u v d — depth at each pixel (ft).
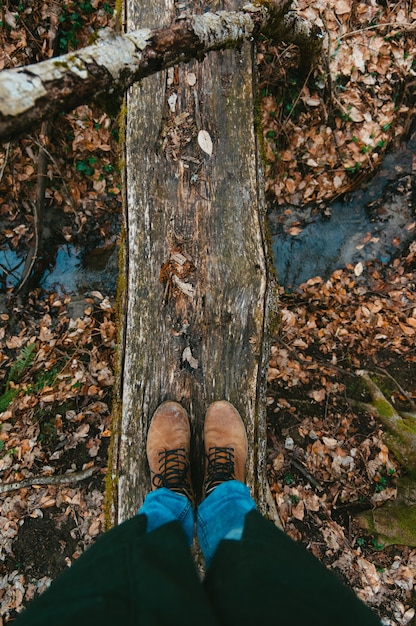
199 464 7.39
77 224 13.67
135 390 7.47
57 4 12.18
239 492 6.15
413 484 10.31
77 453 11.11
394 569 9.81
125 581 3.47
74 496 10.64
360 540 10.11
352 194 13.56
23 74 3.97
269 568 3.71
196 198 8.03
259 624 3.19
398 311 12.44
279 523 9.30
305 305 12.89
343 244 13.50
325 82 11.87
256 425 7.50
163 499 6.10
